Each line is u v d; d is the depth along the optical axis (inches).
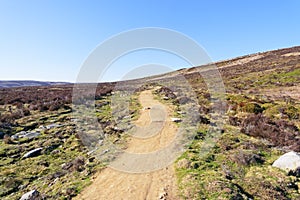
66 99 1114.7
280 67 2305.6
